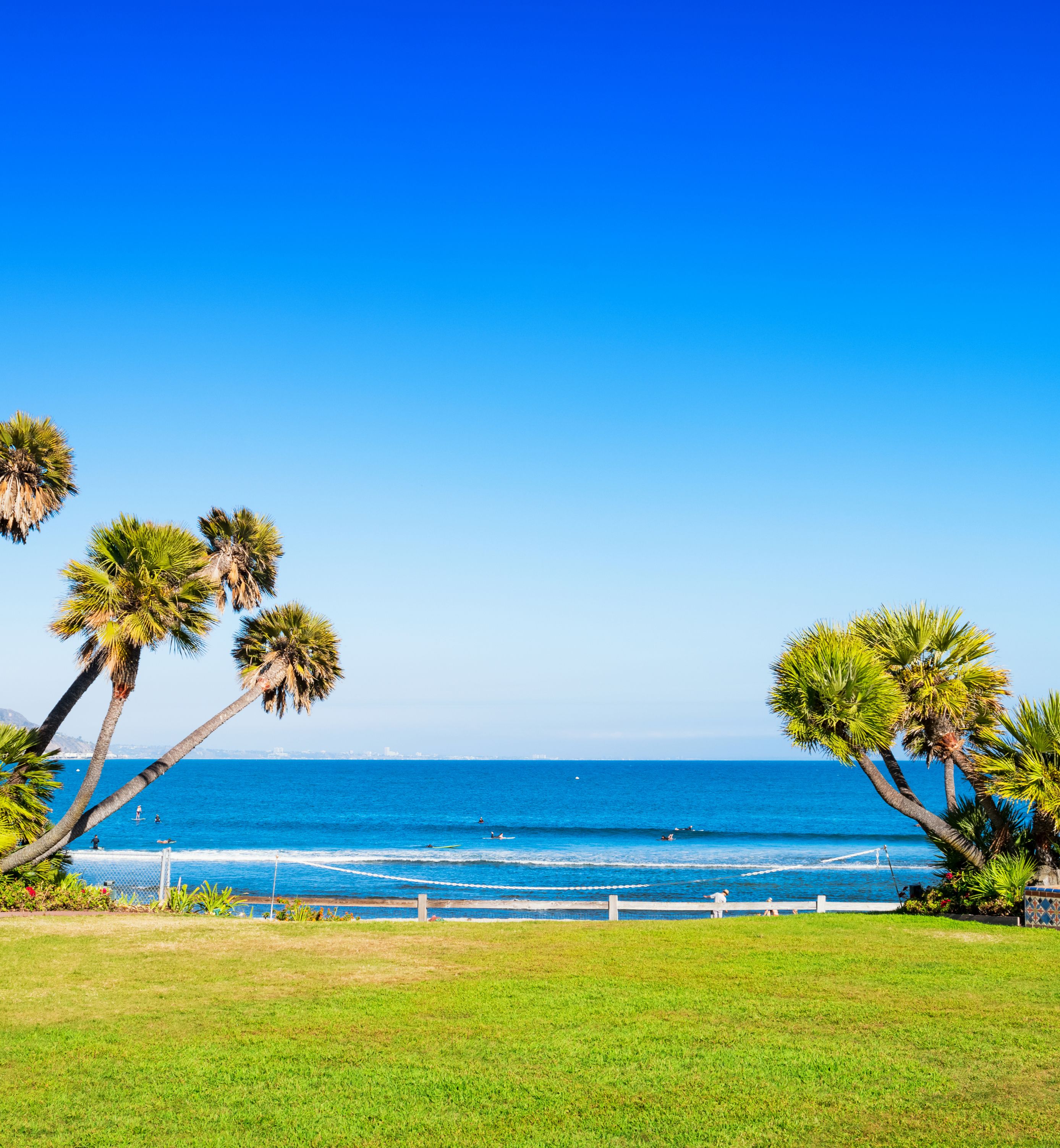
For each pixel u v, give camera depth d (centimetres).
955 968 1250
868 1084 784
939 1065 832
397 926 1653
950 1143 668
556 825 8906
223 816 10044
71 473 1931
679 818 9962
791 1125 701
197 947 1386
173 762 1905
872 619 1944
